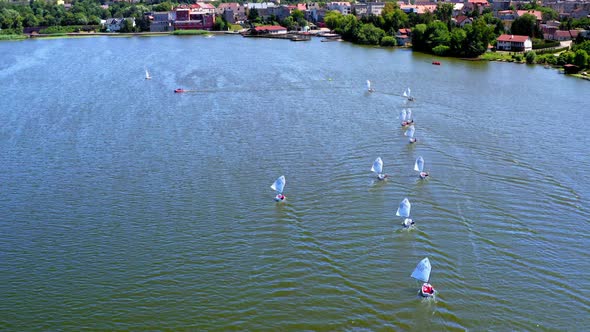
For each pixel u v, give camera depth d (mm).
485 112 146500
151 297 72375
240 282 74812
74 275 77312
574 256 79438
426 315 67875
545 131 129625
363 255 80188
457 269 76500
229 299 71625
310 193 99000
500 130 130750
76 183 105438
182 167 111562
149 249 82938
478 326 66062
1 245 84938
